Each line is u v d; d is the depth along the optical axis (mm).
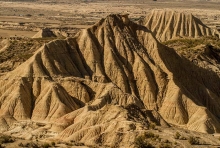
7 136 98250
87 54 146500
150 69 145500
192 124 129000
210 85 157875
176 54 155000
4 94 129500
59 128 109500
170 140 87250
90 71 143125
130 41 150750
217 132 125250
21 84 129500
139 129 91000
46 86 129000
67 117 113250
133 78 144125
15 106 124875
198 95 149625
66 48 145875
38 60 137125
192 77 153375
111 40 150500
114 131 91250
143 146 83625
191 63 157250
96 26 153375
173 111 133625
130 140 87125
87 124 101125
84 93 129375
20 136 108250
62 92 126562
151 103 138500
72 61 144125
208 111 131375
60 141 96000
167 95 139000
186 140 88250
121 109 101438
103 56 147625
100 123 99250
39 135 107125
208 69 163000
